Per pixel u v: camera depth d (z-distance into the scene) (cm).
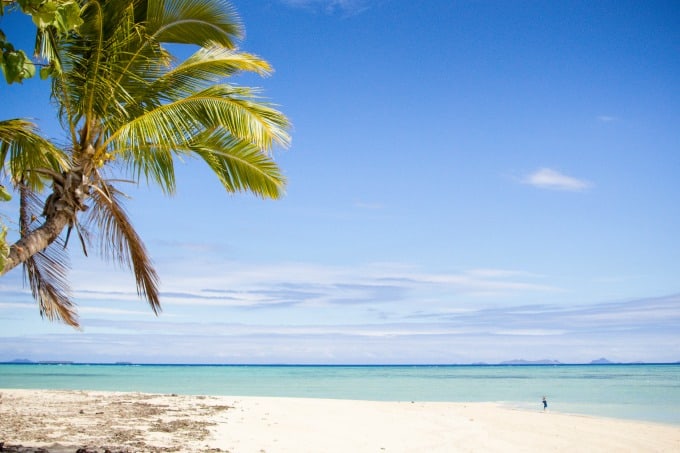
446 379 6606
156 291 968
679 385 4516
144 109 927
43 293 925
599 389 3938
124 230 938
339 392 3616
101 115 867
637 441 1255
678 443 1235
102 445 900
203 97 895
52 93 869
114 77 887
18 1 311
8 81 311
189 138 991
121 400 1738
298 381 5825
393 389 4088
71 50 873
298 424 1332
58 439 945
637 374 8588
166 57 970
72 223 820
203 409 1557
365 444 1093
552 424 1530
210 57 948
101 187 896
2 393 1895
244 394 3325
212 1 941
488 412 1812
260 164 1088
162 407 1558
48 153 877
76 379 5262
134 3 951
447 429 1363
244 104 902
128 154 942
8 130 758
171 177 1034
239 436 1093
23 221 919
